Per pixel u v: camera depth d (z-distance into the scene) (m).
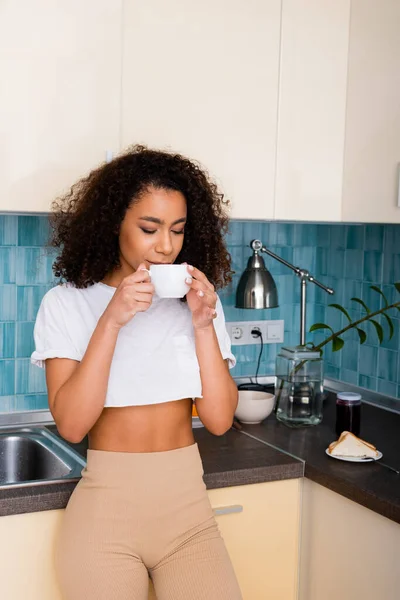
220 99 2.00
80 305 1.58
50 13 1.79
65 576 1.50
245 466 1.83
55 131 1.82
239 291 2.41
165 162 1.58
